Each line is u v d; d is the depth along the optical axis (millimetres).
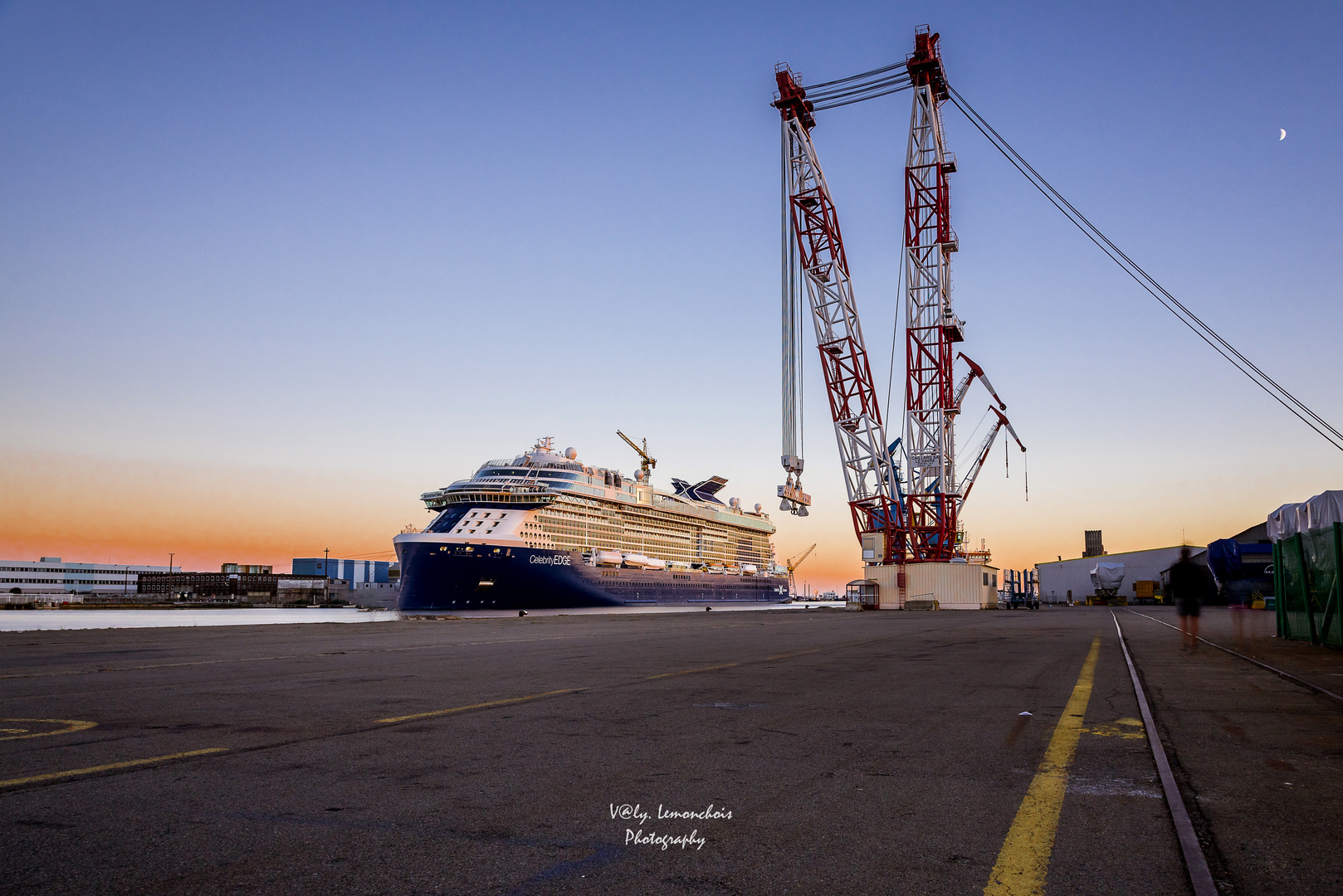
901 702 9164
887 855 3893
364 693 9844
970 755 6199
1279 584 22406
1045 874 3631
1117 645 19344
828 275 74000
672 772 5605
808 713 8266
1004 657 15633
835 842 4086
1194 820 4465
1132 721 7855
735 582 123000
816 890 3434
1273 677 11977
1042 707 8797
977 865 3742
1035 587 143500
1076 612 56594
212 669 12953
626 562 94812
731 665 13758
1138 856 3869
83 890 3389
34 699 9242
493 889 3439
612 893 3402
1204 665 13867
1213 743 6695
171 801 4797
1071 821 4441
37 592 191750
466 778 5387
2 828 4254
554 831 4242
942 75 72188
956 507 73688
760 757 6082
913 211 74312
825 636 23656
